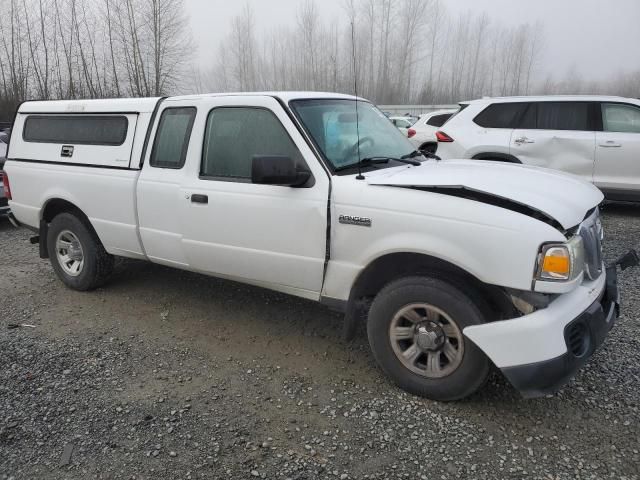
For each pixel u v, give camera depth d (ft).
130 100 14.40
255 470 8.56
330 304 11.27
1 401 10.52
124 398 10.62
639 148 24.02
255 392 10.82
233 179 12.09
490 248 9.02
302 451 9.00
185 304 15.42
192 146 12.74
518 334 8.87
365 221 10.22
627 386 10.62
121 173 14.11
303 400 10.49
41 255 17.10
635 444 8.98
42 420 9.89
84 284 16.21
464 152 27.37
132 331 13.78
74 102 15.61
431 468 8.54
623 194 24.88
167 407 10.30
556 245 8.70
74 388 11.00
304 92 12.66
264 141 11.70
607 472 8.36
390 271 10.95
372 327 10.67
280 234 11.36
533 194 9.50
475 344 9.36
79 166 15.17
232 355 12.40
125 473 8.53
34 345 13.01
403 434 9.37
